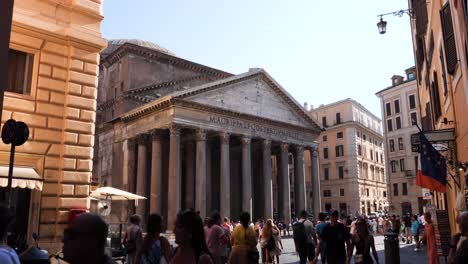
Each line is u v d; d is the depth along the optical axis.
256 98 47.88
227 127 44.03
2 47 6.62
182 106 40.59
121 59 52.06
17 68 13.85
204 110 42.28
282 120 50.31
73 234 2.76
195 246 4.60
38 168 13.63
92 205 22.55
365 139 78.62
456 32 10.53
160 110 41.72
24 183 12.85
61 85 14.61
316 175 53.16
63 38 14.74
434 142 14.18
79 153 14.59
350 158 72.50
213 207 52.88
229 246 10.86
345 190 72.31
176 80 53.62
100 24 16.00
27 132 8.41
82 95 15.02
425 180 14.53
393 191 62.47
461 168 11.69
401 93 62.66
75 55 15.00
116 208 44.59
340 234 9.60
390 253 13.45
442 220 13.86
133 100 49.31
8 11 6.79
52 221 13.67
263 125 47.81
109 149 49.53
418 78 24.31
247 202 43.81
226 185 42.28
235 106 45.28
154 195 40.47
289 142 50.53
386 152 63.72
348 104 75.88
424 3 17.50
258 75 48.66
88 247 2.74
